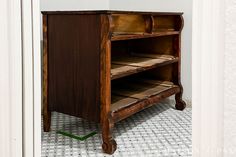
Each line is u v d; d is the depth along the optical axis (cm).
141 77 302
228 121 56
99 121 195
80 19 197
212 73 57
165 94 258
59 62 214
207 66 58
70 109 212
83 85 202
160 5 295
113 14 188
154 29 240
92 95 197
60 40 211
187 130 234
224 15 55
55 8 268
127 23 204
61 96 216
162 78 292
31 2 80
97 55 191
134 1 310
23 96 81
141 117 268
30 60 81
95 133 228
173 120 259
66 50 208
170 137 219
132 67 224
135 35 209
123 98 228
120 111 201
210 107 58
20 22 77
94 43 192
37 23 82
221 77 56
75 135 222
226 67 55
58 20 210
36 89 83
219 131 57
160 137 219
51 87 222
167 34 254
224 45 55
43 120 229
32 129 83
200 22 59
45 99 225
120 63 240
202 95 60
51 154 188
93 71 195
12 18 75
